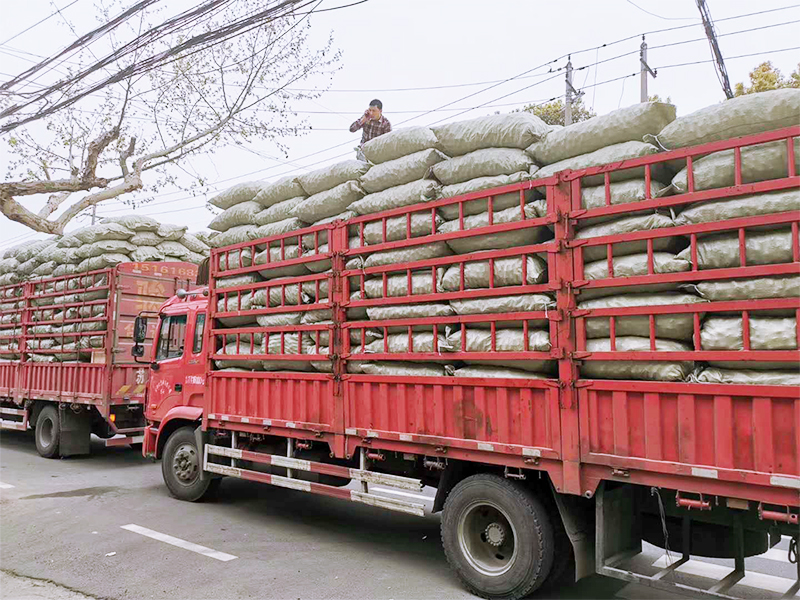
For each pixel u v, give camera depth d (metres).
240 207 6.66
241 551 5.47
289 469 6.09
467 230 4.59
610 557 4.02
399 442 5.04
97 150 9.07
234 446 6.66
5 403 12.39
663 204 3.70
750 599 4.41
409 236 5.03
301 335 5.86
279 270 6.19
